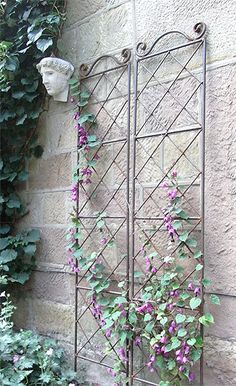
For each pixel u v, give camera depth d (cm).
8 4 263
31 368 224
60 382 217
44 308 257
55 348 239
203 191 182
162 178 199
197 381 184
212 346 180
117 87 222
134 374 201
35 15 253
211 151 183
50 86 241
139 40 214
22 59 258
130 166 213
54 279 252
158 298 189
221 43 183
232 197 177
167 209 190
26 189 271
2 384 204
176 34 199
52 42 243
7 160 274
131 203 211
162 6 205
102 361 222
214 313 180
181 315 178
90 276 222
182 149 194
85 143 232
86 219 234
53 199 255
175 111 197
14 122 270
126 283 209
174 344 178
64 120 250
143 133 209
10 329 241
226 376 176
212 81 185
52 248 254
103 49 231
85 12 241
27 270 265
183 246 187
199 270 183
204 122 184
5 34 266
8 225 276
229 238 177
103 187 227
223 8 183
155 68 205
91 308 227
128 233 210
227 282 177
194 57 191
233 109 178
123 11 222
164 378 191
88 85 237
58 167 253
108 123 226
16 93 259
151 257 199
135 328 200
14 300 274
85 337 233
